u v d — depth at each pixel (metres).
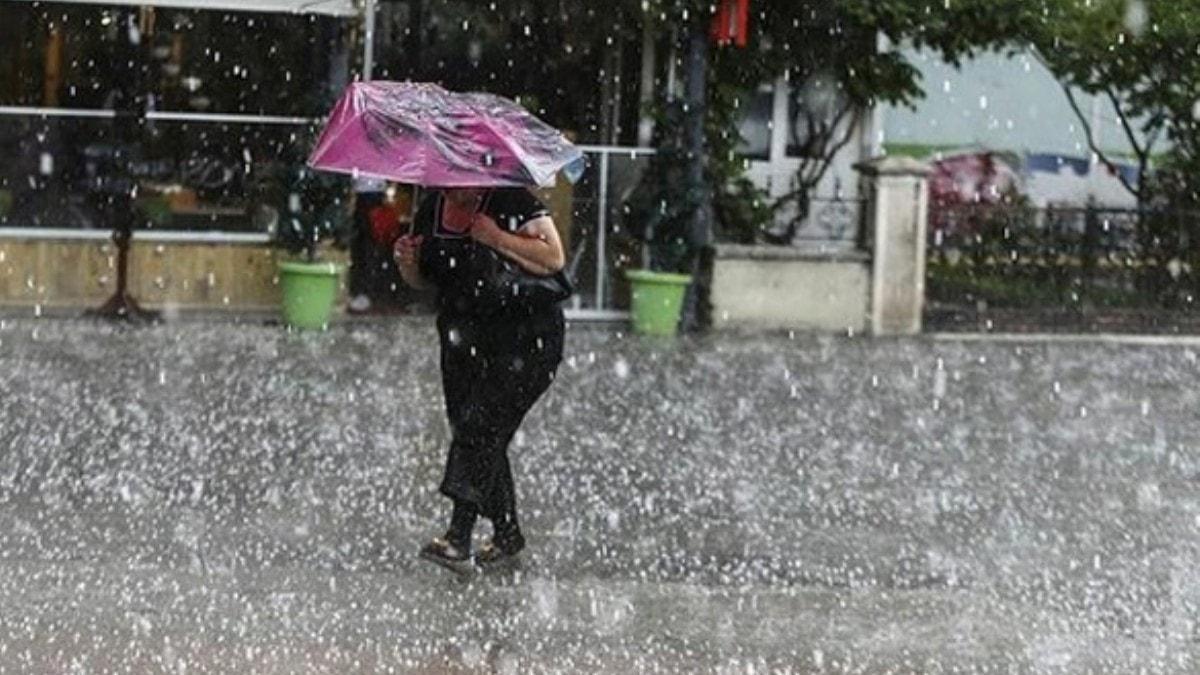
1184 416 36.69
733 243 49.12
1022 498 28.61
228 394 34.97
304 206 45.91
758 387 38.44
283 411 33.47
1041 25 50.41
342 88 47.00
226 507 26.12
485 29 49.41
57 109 45.84
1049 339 47.25
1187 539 26.25
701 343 44.94
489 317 22.38
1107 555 25.17
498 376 22.50
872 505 27.80
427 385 37.00
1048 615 22.12
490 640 20.33
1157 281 50.81
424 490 27.64
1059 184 56.25
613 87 49.62
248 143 46.28
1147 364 43.81
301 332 43.81
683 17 47.00
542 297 22.39
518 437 31.66
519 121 22.52
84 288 45.88
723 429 33.41
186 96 46.62
